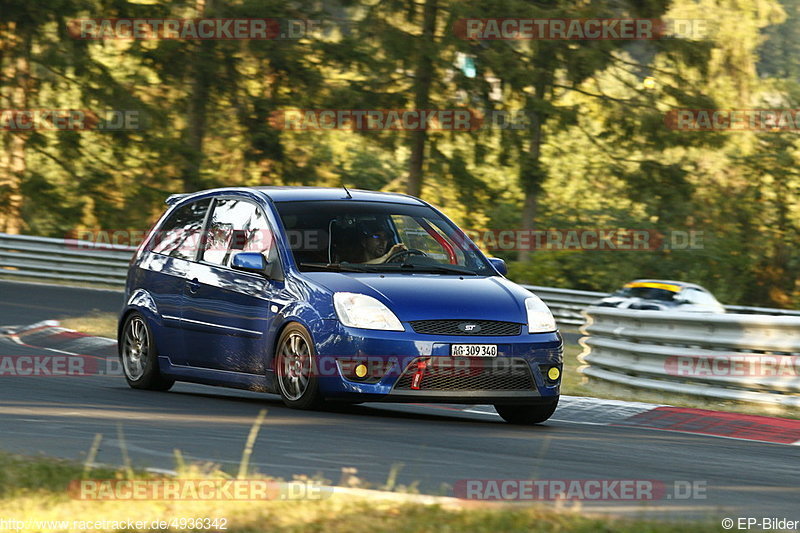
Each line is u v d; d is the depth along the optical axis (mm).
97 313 55531
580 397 30531
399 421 24016
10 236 76500
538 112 105562
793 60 195500
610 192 137250
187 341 28078
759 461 21016
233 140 116438
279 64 106125
